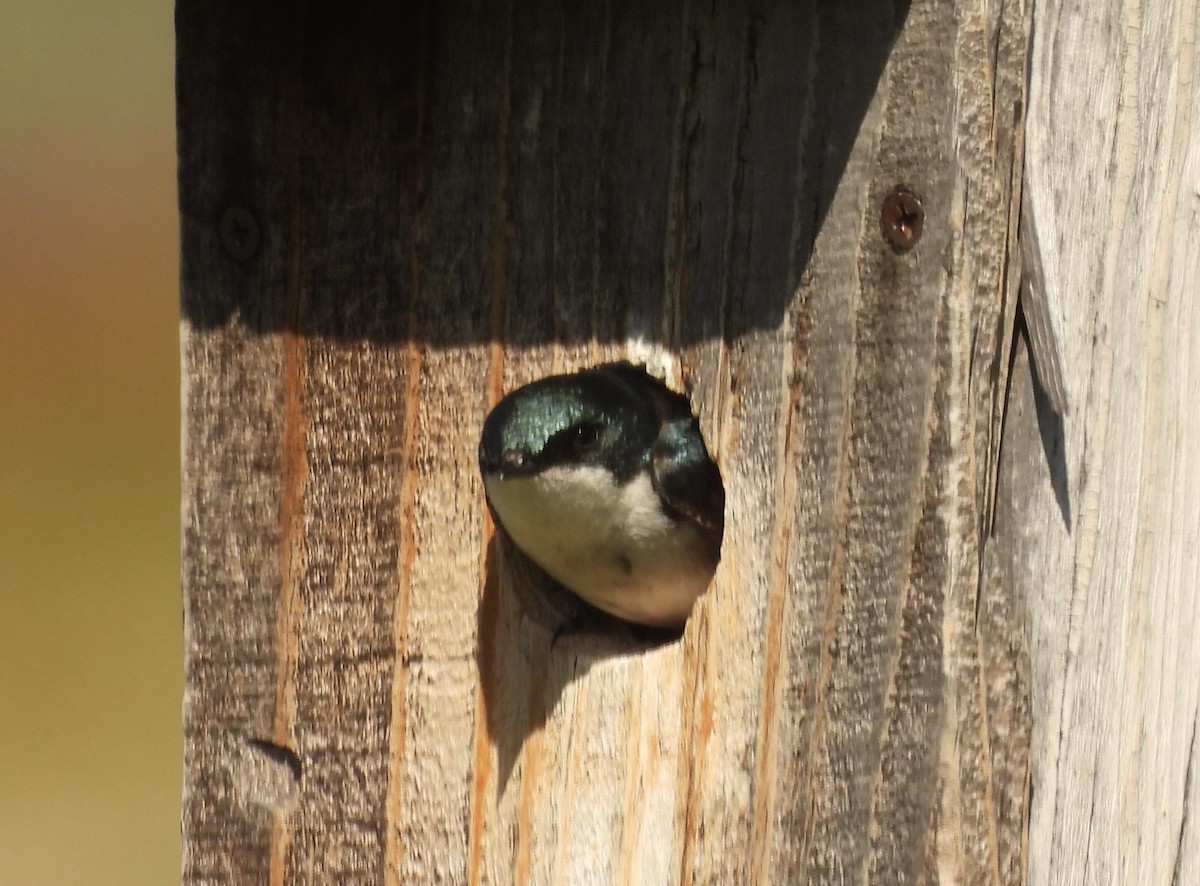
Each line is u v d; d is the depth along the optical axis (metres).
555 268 2.89
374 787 2.96
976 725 2.55
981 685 2.56
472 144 2.89
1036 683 2.69
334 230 2.90
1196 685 2.89
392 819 2.96
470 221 2.91
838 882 2.61
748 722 2.70
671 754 2.78
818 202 2.62
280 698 2.95
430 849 2.95
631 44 2.80
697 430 3.17
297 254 2.89
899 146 2.53
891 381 2.55
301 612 2.94
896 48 2.53
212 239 2.88
